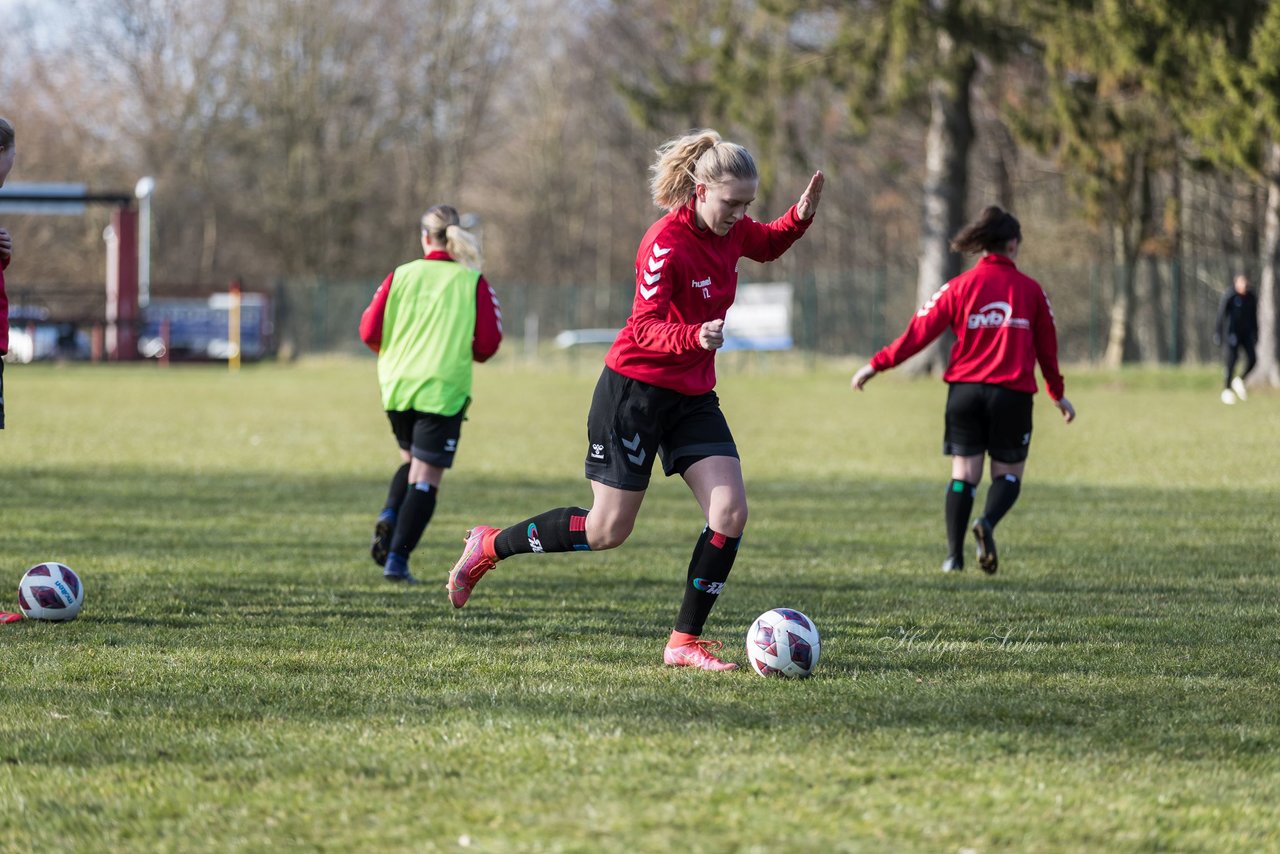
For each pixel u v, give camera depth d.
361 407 43.94
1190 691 8.94
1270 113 47.78
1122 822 6.30
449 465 14.22
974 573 14.74
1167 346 80.88
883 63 54.44
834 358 73.38
